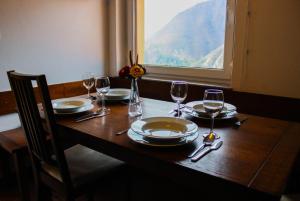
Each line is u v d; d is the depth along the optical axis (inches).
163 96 103.1
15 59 86.7
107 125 57.2
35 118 51.4
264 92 85.5
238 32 86.5
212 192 37.5
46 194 63.6
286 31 78.8
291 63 79.6
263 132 53.8
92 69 112.3
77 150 69.2
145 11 115.0
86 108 66.7
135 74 62.9
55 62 98.0
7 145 73.4
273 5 79.5
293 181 59.6
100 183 60.2
